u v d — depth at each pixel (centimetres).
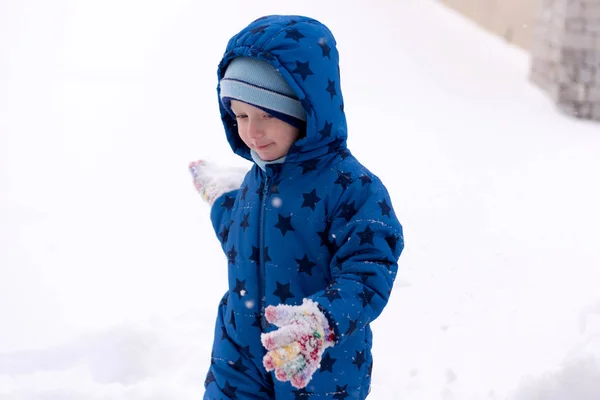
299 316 171
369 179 202
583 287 407
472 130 910
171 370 337
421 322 377
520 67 1268
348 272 190
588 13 997
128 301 419
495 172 711
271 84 197
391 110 986
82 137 799
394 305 400
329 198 200
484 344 346
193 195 628
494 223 547
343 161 204
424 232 524
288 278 202
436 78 1174
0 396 304
